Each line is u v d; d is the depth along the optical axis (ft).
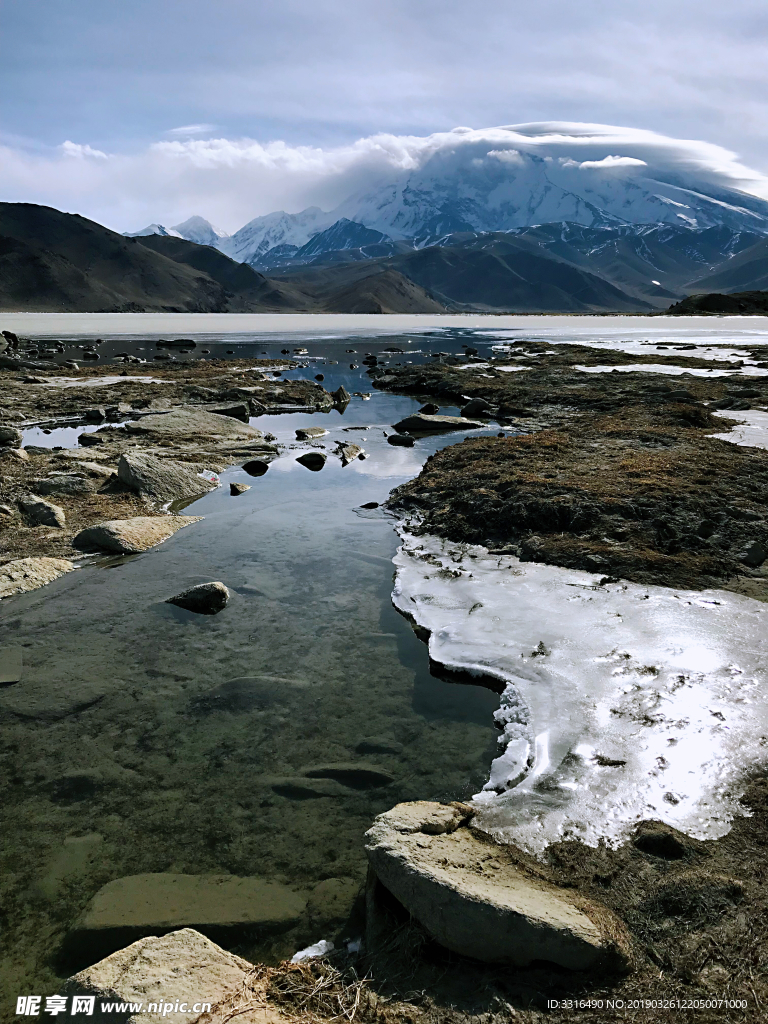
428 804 15.89
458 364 122.72
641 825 15.14
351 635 25.72
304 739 19.71
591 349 144.15
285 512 40.75
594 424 59.26
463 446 51.98
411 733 19.90
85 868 15.26
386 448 58.70
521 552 32.09
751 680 20.52
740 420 61.52
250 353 164.86
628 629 24.03
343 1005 11.46
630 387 79.97
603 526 33.37
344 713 20.95
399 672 23.18
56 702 21.49
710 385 81.56
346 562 32.78
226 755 19.07
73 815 16.89
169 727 20.31
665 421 58.70
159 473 45.42
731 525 32.65
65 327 287.69
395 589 29.09
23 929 13.80
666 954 11.94
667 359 118.73
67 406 79.25
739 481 39.22
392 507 40.96
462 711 20.93
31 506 39.47
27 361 133.80
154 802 17.30
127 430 62.64
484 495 38.04
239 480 48.49
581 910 12.52
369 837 14.25
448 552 33.12
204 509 41.73
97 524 37.83
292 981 12.01
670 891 13.20
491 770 17.70
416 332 253.44
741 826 14.98
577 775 16.90
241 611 27.81
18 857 15.58
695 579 27.99
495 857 14.08
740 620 24.36
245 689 22.21
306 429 64.23
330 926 13.55
